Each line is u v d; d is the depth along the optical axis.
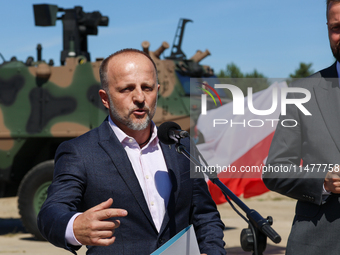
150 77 1.87
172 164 1.96
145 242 1.84
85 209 1.85
